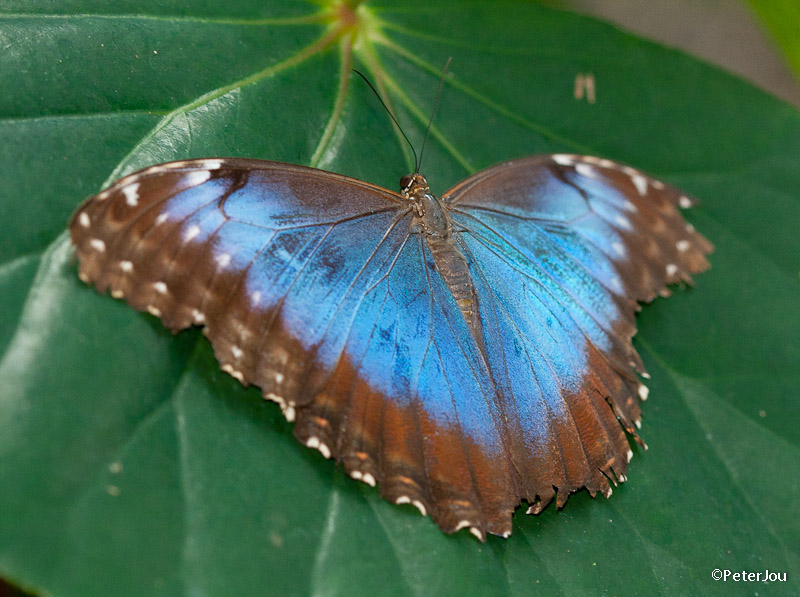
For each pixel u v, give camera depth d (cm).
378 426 38
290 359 37
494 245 40
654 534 40
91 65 39
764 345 43
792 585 40
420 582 38
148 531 36
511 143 44
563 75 45
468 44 44
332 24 42
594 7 55
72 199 38
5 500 36
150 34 40
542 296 40
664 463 41
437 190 42
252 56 41
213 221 37
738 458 42
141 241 37
